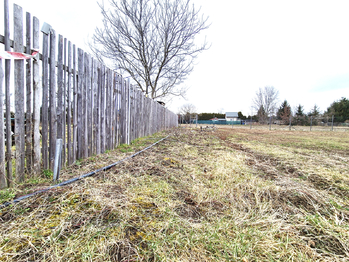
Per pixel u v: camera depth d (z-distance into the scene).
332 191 1.98
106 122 3.71
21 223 1.18
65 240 1.05
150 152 3.71
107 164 2.65
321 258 1.02
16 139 1.80
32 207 1.38
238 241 1.11
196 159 3.21
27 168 1.95
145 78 10.66
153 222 1.27
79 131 2.80
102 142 3.53
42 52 2.04
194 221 1.32
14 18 1.68
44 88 2.09
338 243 1.16
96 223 1.22
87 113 3.00
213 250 1.05
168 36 9.80
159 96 11.98
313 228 1.30
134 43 9.50
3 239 1.03
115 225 1.21
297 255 1.03
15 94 1.76
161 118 11.20
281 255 1.03
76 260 0.93
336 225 1.33
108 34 8.67
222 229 1.22
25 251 0.96
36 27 1.91
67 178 2.04
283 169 2.88
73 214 1.30
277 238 1.18
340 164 3.21
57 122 2.34
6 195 1.53
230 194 1.79
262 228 1.27
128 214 1.34
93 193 1.62
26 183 1.83
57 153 1.94
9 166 1.76
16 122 1.79
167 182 2.06
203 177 2.29
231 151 4.13
